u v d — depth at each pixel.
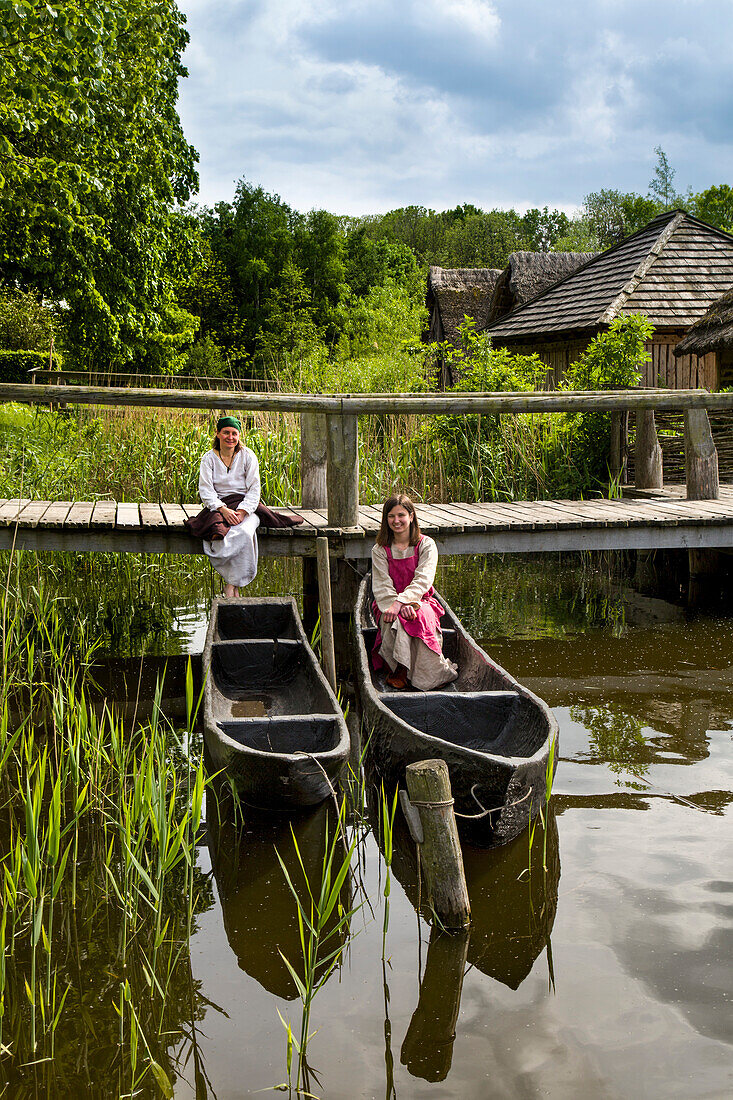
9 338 30.05
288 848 4.04
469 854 3.90
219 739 4.20
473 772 3.77
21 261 18.34
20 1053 2.74
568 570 10.57
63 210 15.85
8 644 6.54
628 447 11.16
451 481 11.17
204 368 47.88
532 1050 2.68
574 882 3.58
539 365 13.08
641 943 3.18
